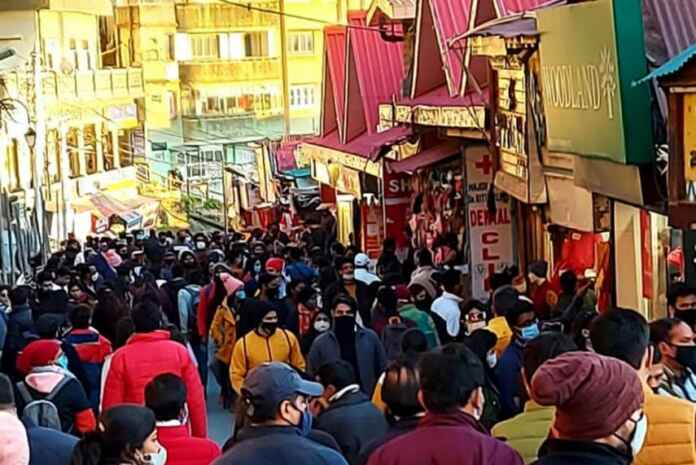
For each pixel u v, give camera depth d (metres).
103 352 11.75
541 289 13.99
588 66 11.09
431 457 5.29
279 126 70.69
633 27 10.27
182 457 7.28
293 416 5.85
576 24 11.30
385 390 6.72
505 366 9.38
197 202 62.03
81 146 54.69
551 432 4.87
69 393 9.24
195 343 16.95
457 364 5.45
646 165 10.43
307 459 5.66
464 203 18.02
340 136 30.56
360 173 27.41
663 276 12.53
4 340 13.61
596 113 11.01
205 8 68.69
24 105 39.19
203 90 68.94
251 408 5.82
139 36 67.56
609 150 10.72
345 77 29.55
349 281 15.15
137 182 62.16
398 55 29.14
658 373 7.09
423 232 22.70
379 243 27.86
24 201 40.62
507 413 9.34
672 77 8.73
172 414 7.36
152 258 24.23
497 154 16.27
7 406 6.48
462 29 19.09
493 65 16.00
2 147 40.00
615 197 11.21
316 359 11.17
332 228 33.22
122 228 51.84
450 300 13.22
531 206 15.30
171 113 68.25
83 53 56.84
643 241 12.69
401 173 23.88
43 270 22.42
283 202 43.00
